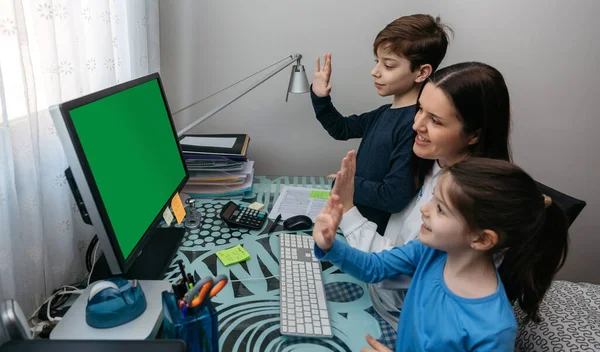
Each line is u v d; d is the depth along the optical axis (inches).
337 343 30.8
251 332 31.1
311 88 58.4
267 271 39.0
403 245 39.4
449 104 33.6
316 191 57.8
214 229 46.3
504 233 25.0
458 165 26.6
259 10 63.2
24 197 33.5
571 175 75.9
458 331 26.1
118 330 28.3
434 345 27.3
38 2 32.5
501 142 35.5
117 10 47.0
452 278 28.6
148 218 34.5
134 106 35.3
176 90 67.3
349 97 68.9
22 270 34.3
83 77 40.4
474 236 25.6
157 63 60.7
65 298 35.3
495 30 66.0
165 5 62.4
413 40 44.8
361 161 52.1
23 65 30.9
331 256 34.6
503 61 68.0
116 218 29.4
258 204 52.6
